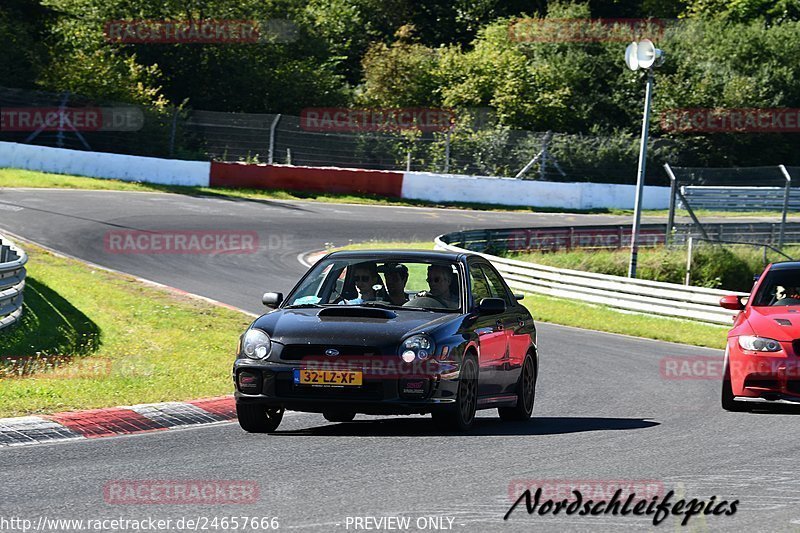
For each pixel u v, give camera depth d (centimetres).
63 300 5375
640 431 3009
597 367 4759
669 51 17962
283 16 16862
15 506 1930
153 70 14662
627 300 7388
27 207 9150
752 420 3291
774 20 19312
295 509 1920
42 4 15150
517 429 3041
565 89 16762
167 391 3541
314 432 2909
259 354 2802
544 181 14300
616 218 13138
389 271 3108
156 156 13162
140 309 5516
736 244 9756
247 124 13838
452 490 2106
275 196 12244
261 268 7581
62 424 2856
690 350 5675
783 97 17325
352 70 18675
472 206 13388
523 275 8094
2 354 4091
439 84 16662
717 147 16825
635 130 17012
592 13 19888
